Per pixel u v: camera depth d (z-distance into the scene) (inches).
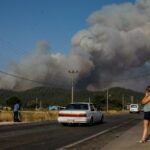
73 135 890.1
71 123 1238.3
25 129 1051.3
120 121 1550.2
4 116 1568.7
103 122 1455.5
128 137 823.1
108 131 1016.2
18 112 1486.2
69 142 734.5
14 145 668.7
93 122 1268.5
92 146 668.1
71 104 1250.6
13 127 1130.7
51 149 624.1
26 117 1694.1
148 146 625.9
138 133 923.4
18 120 1488.7
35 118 1744.6
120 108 5521.7
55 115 2010.3
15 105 1485.0
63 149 625.3
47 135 877.2
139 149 596.4
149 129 975.6
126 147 631.2
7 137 812.0
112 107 5393.7
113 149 615.5
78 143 717.9
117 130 1053.2
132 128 1118.4
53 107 4131.4
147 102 660.1
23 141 736.3
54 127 1149.7
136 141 711.7
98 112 1325.0
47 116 1889.8
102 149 621.0
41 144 692.1
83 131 1009.5
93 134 922.1
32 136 843.4
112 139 796.6
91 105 1283.2
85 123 1224.8
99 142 737.6
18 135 863.7
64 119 1208.8
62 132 968.9
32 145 674.2
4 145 665.6
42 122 1450.5
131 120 1647.4
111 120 1643.7
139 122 1475.1
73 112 1203.9
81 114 1200.2
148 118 668.1
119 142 722.2
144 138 674.8
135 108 3496.6
